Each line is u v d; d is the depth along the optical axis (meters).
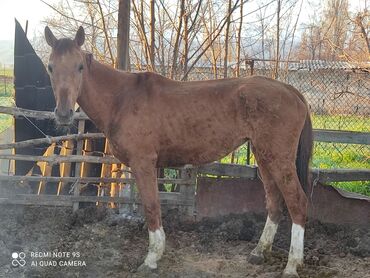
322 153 8.94
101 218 4.91
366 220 4.83
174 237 4.62
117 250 4.24
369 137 5.13
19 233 4.51
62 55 3.59
